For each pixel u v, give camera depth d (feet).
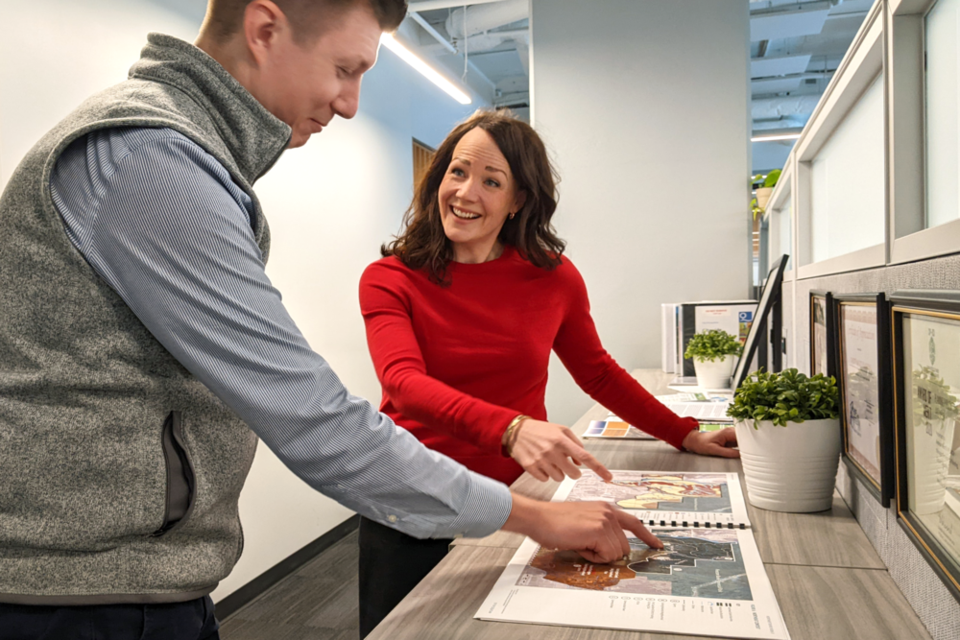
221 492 1.98
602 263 10.61
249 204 1.94
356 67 2.08
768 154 27.63
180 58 1.94
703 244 10.29
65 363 1.76
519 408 3.82
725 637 1.90
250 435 2.08
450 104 17.69
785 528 2.81
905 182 2.51
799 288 5.19
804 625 1.98
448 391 3.11
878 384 2.42
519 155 3.56
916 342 2.14
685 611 2.06
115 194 1.68
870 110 3.63
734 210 10.21
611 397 4.32
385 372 3.34
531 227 3.87
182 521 1.88
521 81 20.40
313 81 2.03
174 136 1.72
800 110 22.40
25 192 1.77
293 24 1.96
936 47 2.38
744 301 8.59
